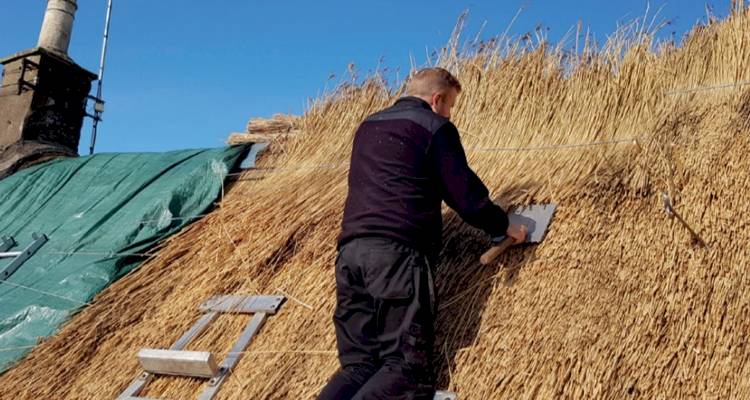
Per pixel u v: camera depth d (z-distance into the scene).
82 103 7.87
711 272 2.78
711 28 3.96
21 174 6.41
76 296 4.29
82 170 6.16
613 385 2.55
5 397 3.67
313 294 3.60
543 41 4.44
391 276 2.80
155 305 4.05
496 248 3.18
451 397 2.73
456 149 2.99
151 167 5.70
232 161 5.35
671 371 2.53
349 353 2.90
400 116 3.09
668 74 3.89
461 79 4.70
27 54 7.48
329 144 5.14
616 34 4.21
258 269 3.97
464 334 3.00
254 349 3.39
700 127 3.46
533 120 4.12
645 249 2.99
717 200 3.05
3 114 7.45
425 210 2.94
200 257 4.36
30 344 4.07
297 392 3.06
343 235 2.97
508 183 3.75
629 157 3.51
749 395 2.37
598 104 3.93
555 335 2.79
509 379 2.72
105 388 3.49
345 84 5.46
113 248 4.69
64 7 7.86
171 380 3.40
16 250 5.29
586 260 3.05
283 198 4.61
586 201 3.32
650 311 2.73
